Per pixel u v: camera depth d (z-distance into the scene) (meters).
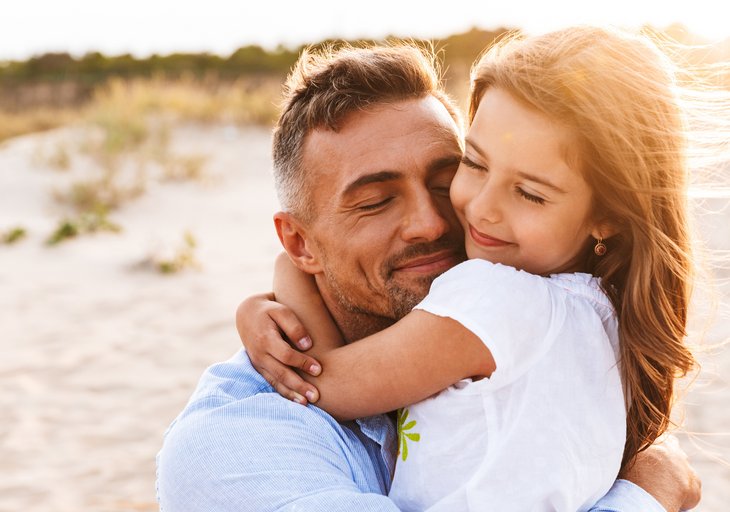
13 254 8.30
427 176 1.67
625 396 1.59
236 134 14.25
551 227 1.51
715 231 6.15
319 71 1.75
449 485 1.47
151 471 4.30
